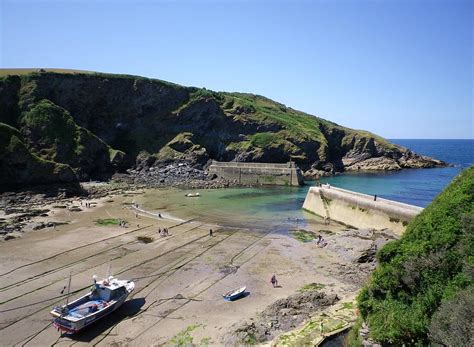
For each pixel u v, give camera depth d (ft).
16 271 130.82
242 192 324.80
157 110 472.03
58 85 414.62
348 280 123.95
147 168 423.23
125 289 106.73
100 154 396.98
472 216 68.03
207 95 478.18
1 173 275.18
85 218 214.69
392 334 62.18
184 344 84.33
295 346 77.51
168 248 159.02
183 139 444.55
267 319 94.48
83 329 92.84
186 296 112.37
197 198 290.76
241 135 476.13
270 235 182.29
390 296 69.41
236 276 127.95
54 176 293.02
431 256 67.05
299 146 463.83
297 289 116.78
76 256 147.02
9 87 377.71
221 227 197.98
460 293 56.49
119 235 178.09
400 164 520.42
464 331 49.67
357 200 200.34
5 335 91.20
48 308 104.73
